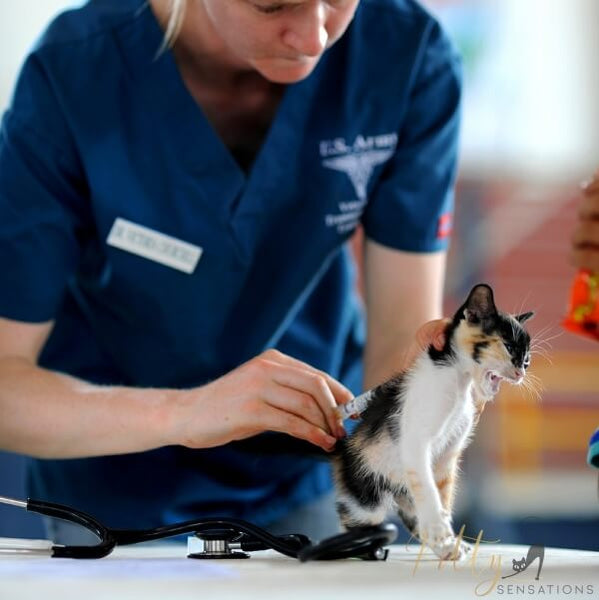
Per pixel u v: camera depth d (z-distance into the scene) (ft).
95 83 5.49
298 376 4.29
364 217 6.13
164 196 5.55
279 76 4.64
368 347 6.21
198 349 5.78
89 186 5.46
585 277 4.09
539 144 12.75
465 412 3.74
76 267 5.69
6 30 11.58
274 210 5.69
